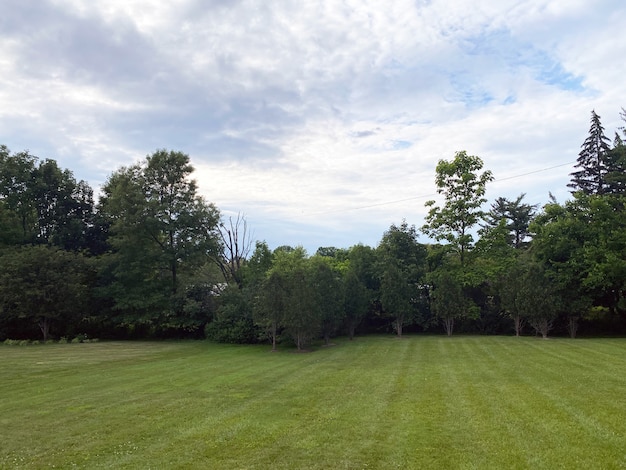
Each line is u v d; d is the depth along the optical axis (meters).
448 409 9.89
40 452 7.68
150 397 12.05
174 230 36.72
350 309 30.66
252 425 9.05
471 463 6.71
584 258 28.39
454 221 36.53
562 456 6.90
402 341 27.89
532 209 55.47
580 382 12.71
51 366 18.95
